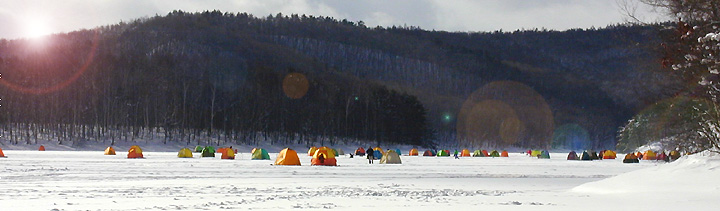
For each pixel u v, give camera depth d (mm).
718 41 19234
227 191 19484
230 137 124125
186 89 121438
